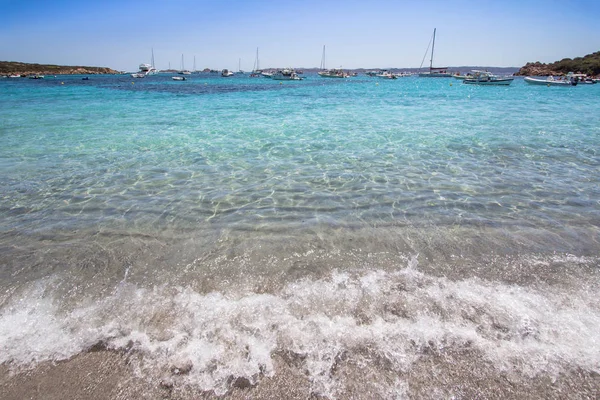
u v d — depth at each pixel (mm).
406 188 7109
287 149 10477
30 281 4121
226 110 21125
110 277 4207
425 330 3281
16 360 3045
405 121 16141
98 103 25266
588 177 7672
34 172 8211
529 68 105562
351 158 9398
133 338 3260
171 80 78062
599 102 26547
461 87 52531
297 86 54844
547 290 3857
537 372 2854
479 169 8320
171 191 7043
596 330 3252
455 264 4410
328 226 5504
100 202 6484
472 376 2838
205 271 4316
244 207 6266
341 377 2857
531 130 13414
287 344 3156
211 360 3020
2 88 44031
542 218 5672
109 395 2758
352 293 3840
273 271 4297
